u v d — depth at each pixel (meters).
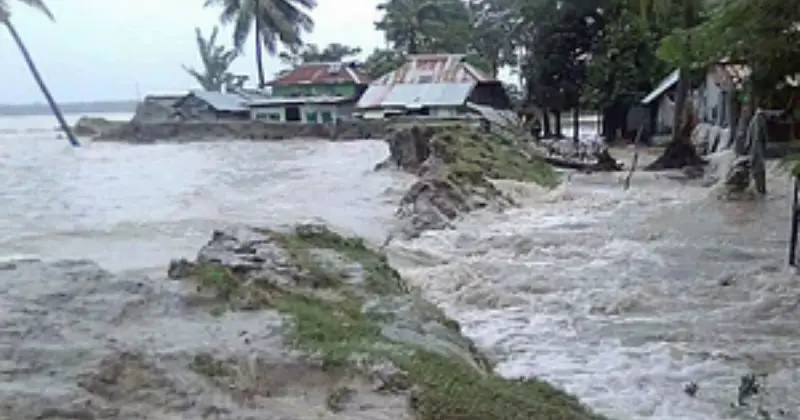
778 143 23.59
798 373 7.62
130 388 4.33
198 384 4.43
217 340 5.01
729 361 8.01
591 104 41.44
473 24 59.41
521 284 11.25
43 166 35.81
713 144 31.55
